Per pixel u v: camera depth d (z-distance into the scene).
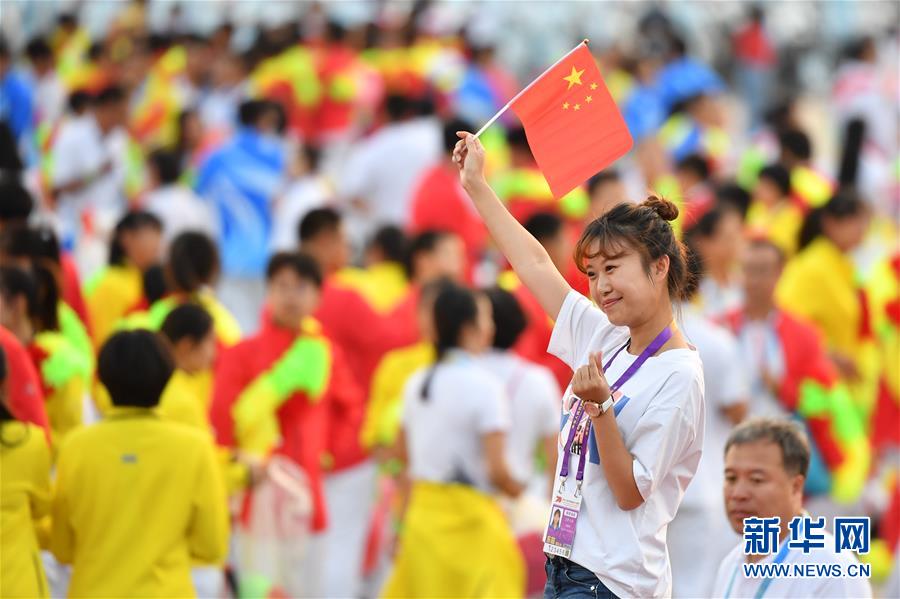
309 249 32.47
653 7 68.56
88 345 24.72
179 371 23.78
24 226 25.45
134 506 20.00
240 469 25.36
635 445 14.52
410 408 24.66
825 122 67.81
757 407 27.42
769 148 50.75
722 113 54.22
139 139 53.12
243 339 26.36
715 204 31.27
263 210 40.78
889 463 32.47
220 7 67.25
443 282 27.16
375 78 53.12
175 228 38.84
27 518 19.66
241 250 40.41
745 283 27.42
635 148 52.38
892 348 32.41
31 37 62.44
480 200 16.09
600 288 14.57
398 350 30.53
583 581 14.81
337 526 27.75
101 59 57.56
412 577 24.05
